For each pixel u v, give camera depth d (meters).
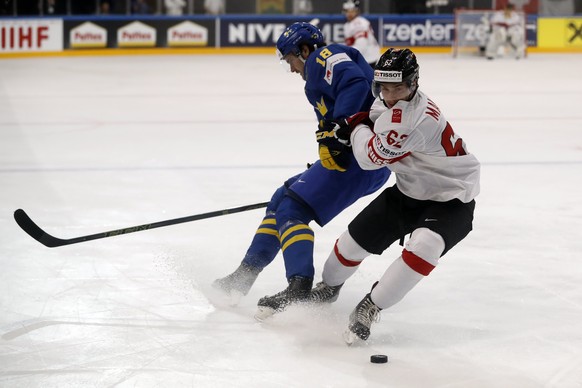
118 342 7.02
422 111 6.41
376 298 6.79
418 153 6.67
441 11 41.34
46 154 16.56
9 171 14.85
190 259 9.36
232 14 41.69
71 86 28.64
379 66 6.29
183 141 17.94
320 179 7.58
